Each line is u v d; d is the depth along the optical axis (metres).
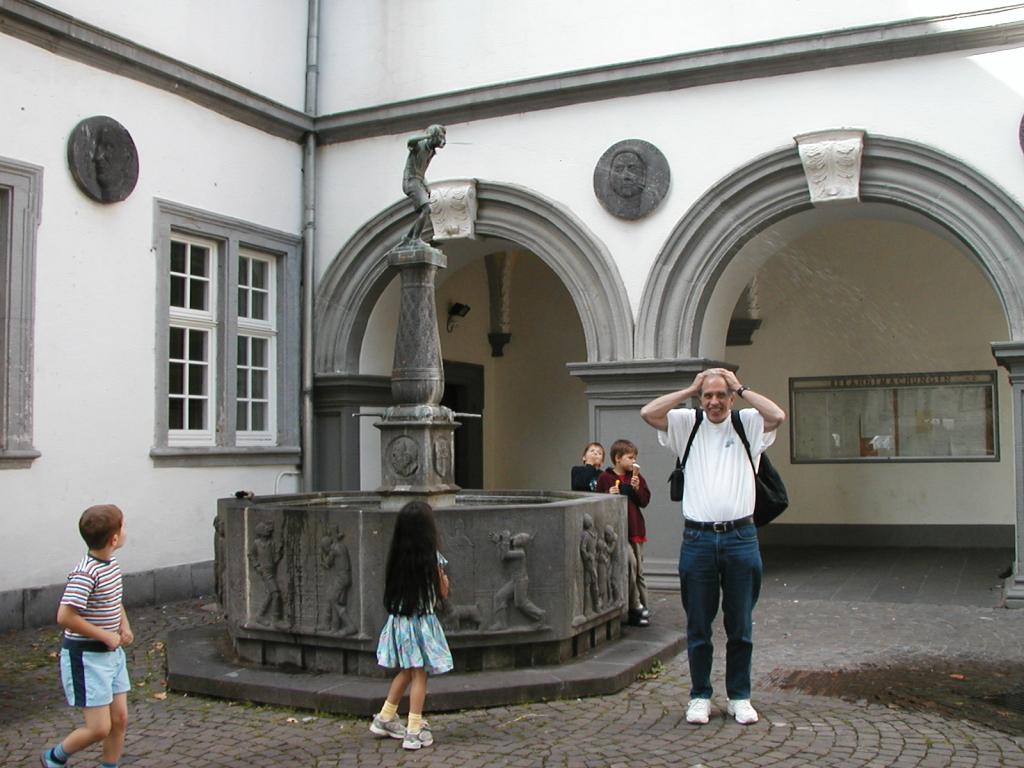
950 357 13.72
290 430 12.24
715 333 11.38
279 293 12.30
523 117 11.55
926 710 5.86
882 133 9.93
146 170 10.41
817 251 14.23
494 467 16.41
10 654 7.88
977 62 9.58
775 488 5.56
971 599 9.69
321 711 5.88
